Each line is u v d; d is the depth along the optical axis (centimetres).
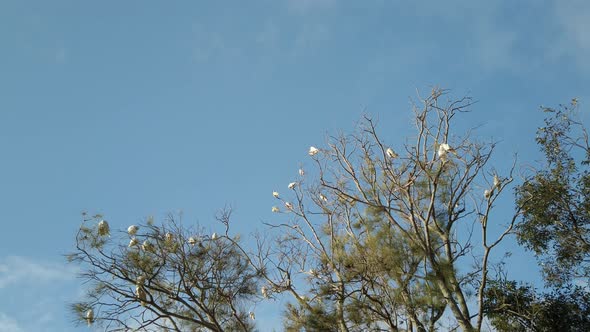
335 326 1097
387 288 1113
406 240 1177
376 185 1292
